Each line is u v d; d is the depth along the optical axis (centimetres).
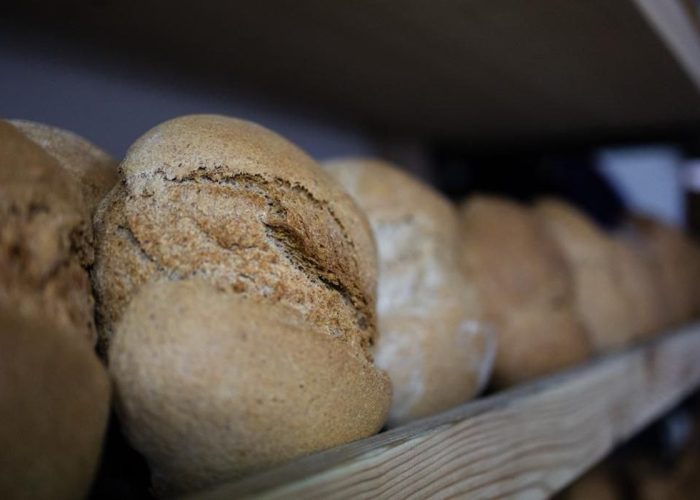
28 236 34
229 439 35
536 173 126
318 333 39
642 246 112
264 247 42
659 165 161
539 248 80
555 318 76
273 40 83
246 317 36
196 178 42
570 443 64
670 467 119
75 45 83
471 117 118
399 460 42
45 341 30
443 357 59
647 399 84
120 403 35
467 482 49
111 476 41
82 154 46
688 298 117
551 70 94
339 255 45
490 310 73
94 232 42
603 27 79
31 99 79
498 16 76
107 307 40
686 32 89
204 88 97
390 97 106
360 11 75
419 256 62
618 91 103
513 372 73
